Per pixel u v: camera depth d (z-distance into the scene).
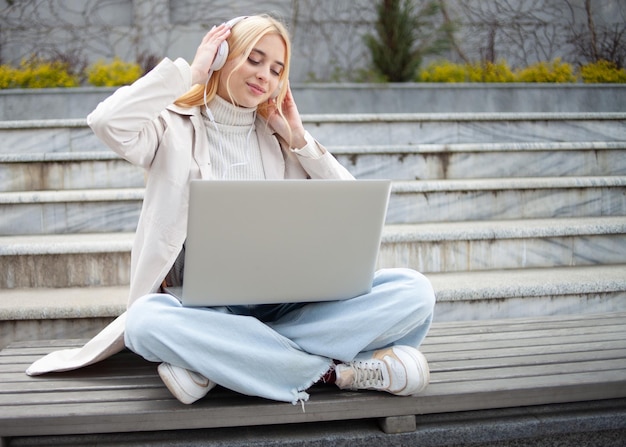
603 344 2.27
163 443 1.71
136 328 1.69
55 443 1.71
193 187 1.54
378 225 1.73
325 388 1.86
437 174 4.12
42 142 4.25
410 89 5.52
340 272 1.77
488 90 5.55
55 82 5.93
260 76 1.91
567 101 5.62
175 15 6.91
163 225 1.85
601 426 1.88
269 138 2.11
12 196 3.30
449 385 1.88
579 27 7.04
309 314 1.89
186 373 1.71
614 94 5.67
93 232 3.37
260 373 1.75
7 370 2.03
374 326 1.80
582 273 3.11
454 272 3.17
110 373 1.99
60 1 6.72
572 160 4.28
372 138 4.56
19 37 6.66
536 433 1.84
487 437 1.81
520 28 7.06
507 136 4.71
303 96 5.43
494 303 2.80
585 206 3.80
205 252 1.63
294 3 6.96
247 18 1.95
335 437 1.75
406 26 6.19
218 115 2.01
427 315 1.88
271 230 1.64
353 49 7.00
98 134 1.76
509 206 3.70
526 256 3.26
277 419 1.74
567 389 1.88
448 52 6.87
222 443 1.71
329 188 1.63
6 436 1.67
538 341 2.31
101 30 6.76
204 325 1.71
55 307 2.54
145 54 6.75
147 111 1.78
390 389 1.79
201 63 1.87
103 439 1.72
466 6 7.01
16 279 2.89
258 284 1.71
